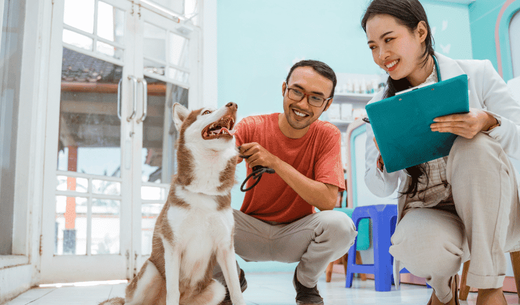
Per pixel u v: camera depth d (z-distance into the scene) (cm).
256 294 234
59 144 332
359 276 357
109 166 360
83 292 257
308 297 177
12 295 226
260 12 475
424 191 151
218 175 143
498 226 118
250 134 181
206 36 443
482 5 513
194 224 140
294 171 162
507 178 120
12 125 272
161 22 409
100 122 358
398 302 194
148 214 383
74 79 345
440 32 521
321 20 493
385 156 135
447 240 130
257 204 186
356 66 495
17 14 274
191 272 148
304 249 175
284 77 471
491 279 116
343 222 161
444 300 147
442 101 116
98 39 361
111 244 353
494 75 148
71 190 332
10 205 274
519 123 138
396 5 136
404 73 143
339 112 475
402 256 141
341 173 172
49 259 308
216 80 442
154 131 399
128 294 156
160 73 407
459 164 124
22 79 287
